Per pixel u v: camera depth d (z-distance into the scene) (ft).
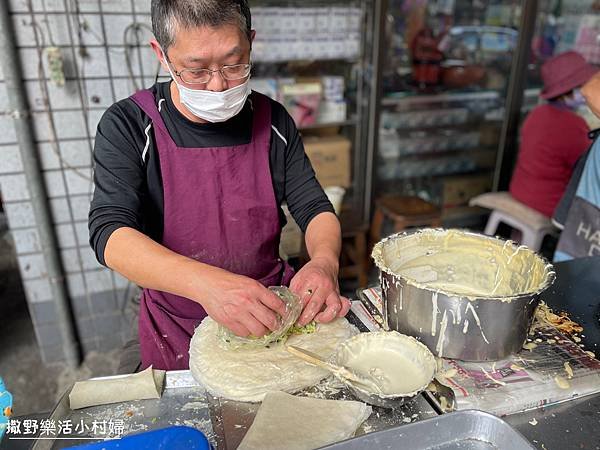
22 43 6.07
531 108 10.46
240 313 2.90
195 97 3.28
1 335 8.07
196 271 3.01
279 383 2.88
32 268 7.06
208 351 3.20
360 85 8.60
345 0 8.00
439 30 9.80
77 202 6.90
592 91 4.85
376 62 8.21
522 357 3.04
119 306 7.59
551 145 8.03
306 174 4.23
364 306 3.76
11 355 7.65
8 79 6.01
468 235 3.63
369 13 8.04
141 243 3.17
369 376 2.80
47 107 6.37
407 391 2.69
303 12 7.70
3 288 9.34
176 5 2.89
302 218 4.14
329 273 3.44
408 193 10.61
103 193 3.47
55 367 7.47
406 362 2.93
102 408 2.77
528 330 3.02
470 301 2.79
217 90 3.23
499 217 8.91
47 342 7.47
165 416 2.73
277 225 4.17
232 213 3.91
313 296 3.32
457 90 10.14
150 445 2.07
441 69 10.01
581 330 3.46
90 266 7.27
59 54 6.14
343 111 8.61
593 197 5.47
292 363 3.06
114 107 3.70
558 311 3.69
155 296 4.02
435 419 2.41
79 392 2.77
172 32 2.98
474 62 10.26
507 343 2.93
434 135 10.18
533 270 3.27
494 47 10.23
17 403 6.78
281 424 2.56
